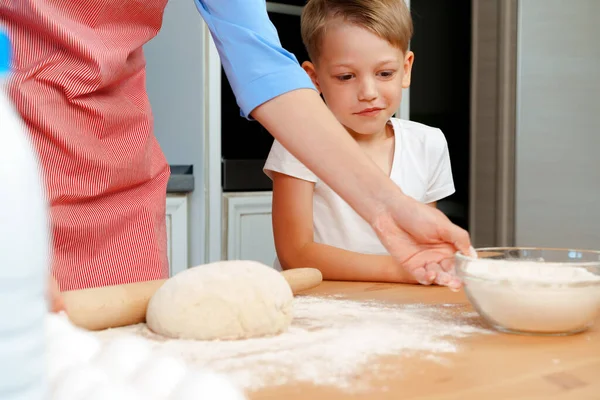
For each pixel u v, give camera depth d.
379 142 1.47
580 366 0.56
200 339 0.65
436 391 0.49
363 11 1.24
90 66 0.95
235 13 0.90
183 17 1.84
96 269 0.99
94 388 0.35
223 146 1.91
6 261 0.21
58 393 0.35
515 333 0.67
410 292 0.91
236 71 0.89
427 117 2.28
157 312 0.66
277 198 1.29
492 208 2.31
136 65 1.07
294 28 1.99
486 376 0.53
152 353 0.42
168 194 1.82
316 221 1.41
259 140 1.98
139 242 1.04
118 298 0.69
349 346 0.61
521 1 2.20
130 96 1.06
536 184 2.29
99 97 0.99
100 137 0.99
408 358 0.57
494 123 2.29
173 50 1.88
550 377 0.53
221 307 0.64
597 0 2.32
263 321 0.65
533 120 2.26
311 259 1.09
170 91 1.90
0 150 0.21
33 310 0.22
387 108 1.31
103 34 1.00
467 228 2.39
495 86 2.28
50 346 0.41
